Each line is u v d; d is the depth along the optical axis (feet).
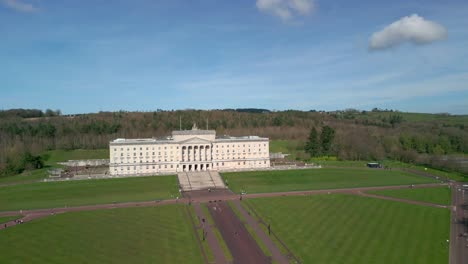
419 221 402.93
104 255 311.68
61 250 322.34
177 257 310.45
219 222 407.03
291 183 633.20
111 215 434.30
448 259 301.63
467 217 419.95
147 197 531.50
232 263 299.38
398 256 306.55
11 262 294.66
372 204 476.54
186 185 613.93
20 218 422.82
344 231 370.32
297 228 381.40
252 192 558.15
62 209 463.42
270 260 304.50
